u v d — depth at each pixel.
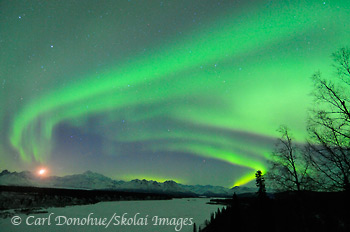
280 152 14.88
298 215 13.10
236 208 19.44
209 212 71.75
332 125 8.19
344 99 8.14
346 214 9.12
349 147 7.62
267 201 18.53
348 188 7.63
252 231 14.97
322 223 10.27
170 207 93.12
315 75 8.90
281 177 14.54
